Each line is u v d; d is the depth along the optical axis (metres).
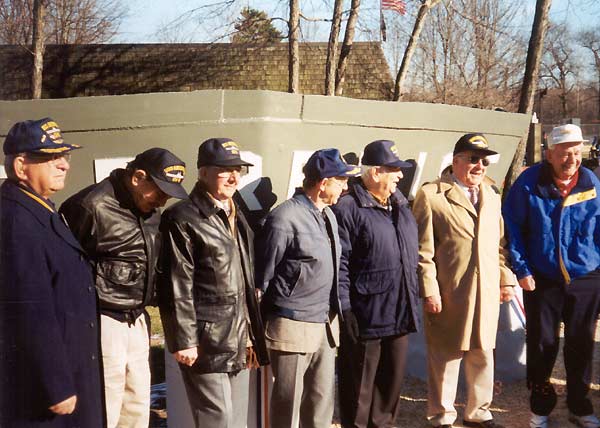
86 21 21.09
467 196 4.64
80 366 2.93
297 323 3.83
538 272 4.72
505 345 5.76
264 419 4.12
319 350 4.01
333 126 4.65
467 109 5.51
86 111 4.28
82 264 2.99
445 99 22.23
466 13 20.77
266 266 3.80
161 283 3.45
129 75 17.02
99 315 3.15
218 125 4.32
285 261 3.85
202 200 3.52
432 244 4.63
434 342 4.76
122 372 3.39
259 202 4.46
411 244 4.33
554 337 4.77
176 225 3.43
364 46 17.34
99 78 16.92
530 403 4.86
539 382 4.78
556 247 4.65
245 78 16.95
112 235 3.28
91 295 3.03
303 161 4.58
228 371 3.51
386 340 4.36
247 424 4.11
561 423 4.95
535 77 9.31
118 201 3.31
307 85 16.84
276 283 3.86
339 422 5.07
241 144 4.36
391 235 4.24
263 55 17.14
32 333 2.68
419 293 4.59
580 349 4.75
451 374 4.75
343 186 4.02
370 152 4.26
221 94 4.30
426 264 4.59
